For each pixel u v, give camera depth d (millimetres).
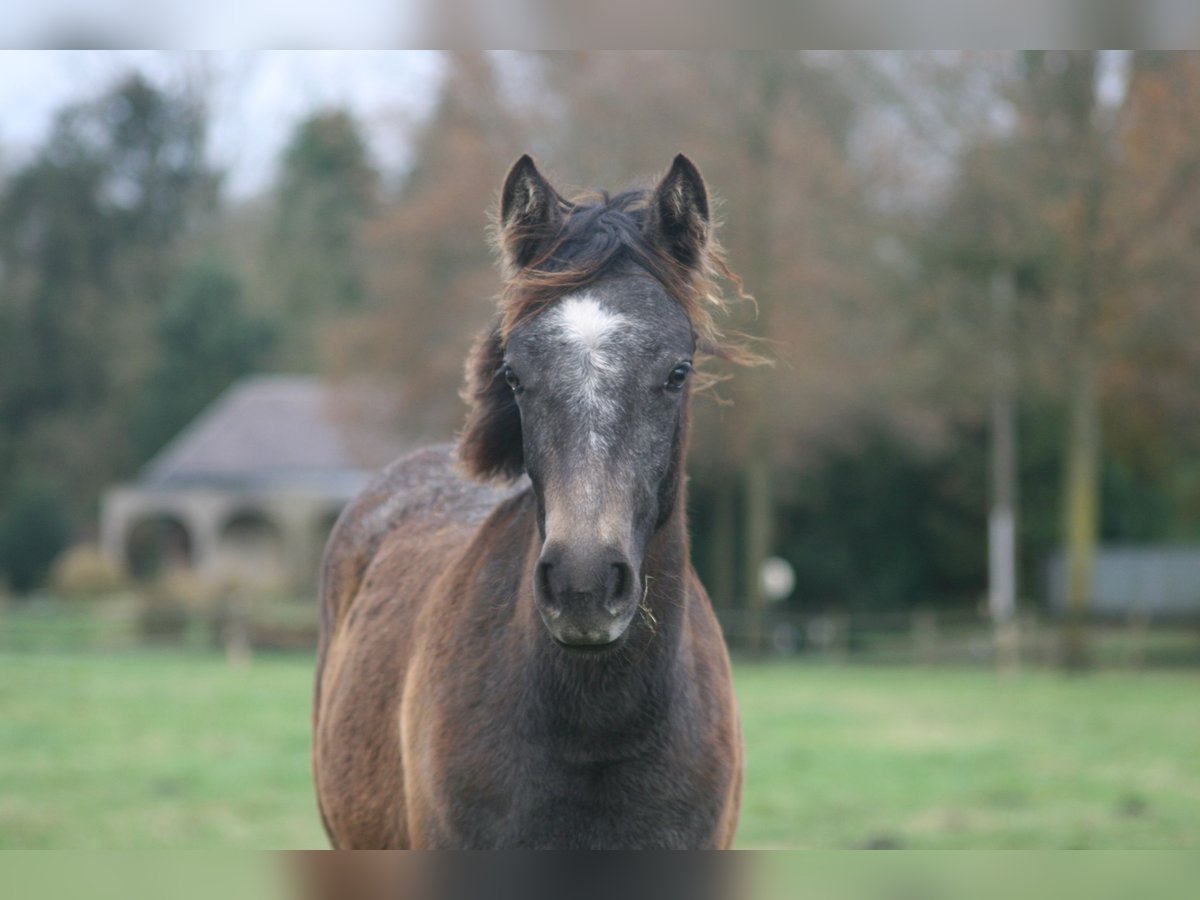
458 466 3387
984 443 27438
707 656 3352
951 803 9078
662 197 3064
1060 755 11359
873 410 23891
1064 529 27641
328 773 4109
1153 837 7852
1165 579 26812
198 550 32812
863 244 22047
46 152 39562
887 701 15648
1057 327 20125
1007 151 19688
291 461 33406
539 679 2975
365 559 4699
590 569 2607
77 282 39312
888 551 28172
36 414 38750
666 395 2846
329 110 38000
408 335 23906
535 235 3121
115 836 7840
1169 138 18516
